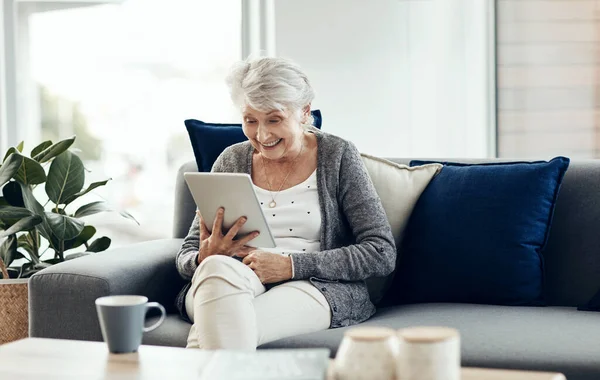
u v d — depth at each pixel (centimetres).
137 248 258
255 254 226
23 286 299
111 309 157
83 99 422
